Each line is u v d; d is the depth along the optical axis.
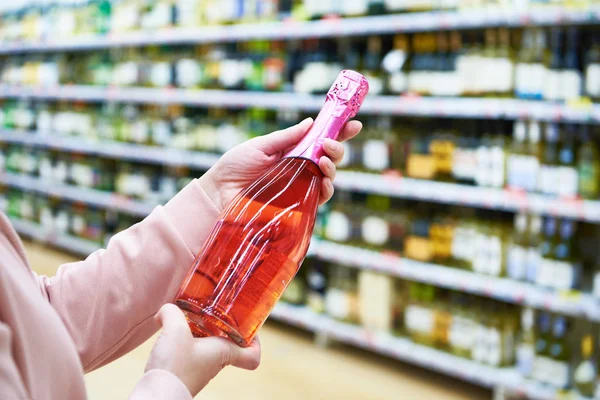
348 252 3.14
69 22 4.97
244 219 0.77
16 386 0.53
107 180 4.89
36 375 0.58
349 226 3.19
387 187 2.92
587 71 2.37
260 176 0.86
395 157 2.98
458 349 2.81
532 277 2.55
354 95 0.80
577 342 2.56
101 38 4.55
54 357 0.60
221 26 3.61
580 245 2.67
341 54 3.34
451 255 2.82
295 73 3.37
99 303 0.83
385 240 3.05
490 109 2.54
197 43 4.24
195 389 0.66
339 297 3.29
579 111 2.31
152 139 4.36
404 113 3.07
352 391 2.89
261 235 0.76
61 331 0.62
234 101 3.61
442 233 2.84
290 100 3.30
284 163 0.82
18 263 0.64
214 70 3.80
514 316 2.75
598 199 2.37
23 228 5.78
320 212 3.34
